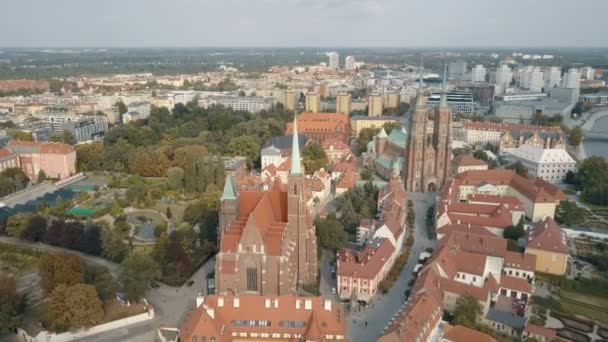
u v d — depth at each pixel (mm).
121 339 135125
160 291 162125
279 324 119500
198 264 178625
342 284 156875
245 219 156625
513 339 134750
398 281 167000
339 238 188750
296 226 156500
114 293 152250
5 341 135000
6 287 141625
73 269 149375
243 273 144500
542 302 154375
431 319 125875
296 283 159500
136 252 173125
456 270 157875
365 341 133750
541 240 177000
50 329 135250
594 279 168750
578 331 139000
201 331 112750
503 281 157000
